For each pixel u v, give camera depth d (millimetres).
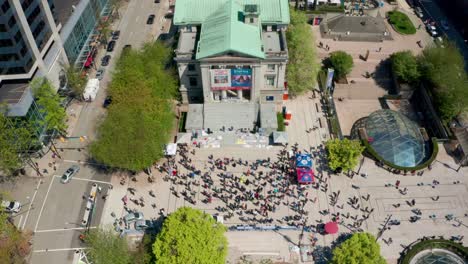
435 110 107188
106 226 86125
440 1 154625
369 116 108125
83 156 101000
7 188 94375
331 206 89312
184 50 107500
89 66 125938
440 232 85000
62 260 81625
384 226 85750
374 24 136000
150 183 94438
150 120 92500
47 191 93812
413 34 137125
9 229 80500
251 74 101312
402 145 98250
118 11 150500
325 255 81375
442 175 96000
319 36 135500
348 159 90125
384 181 94562
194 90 112062
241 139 103625
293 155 99688
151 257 75812
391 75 123125
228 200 90250
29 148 97875
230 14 105375
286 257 81250
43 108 103062
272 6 111438
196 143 102625
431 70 111125
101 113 112375
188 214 74625
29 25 94938
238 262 80375
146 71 103438
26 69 95688
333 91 119938
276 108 112688
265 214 87312
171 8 151250
